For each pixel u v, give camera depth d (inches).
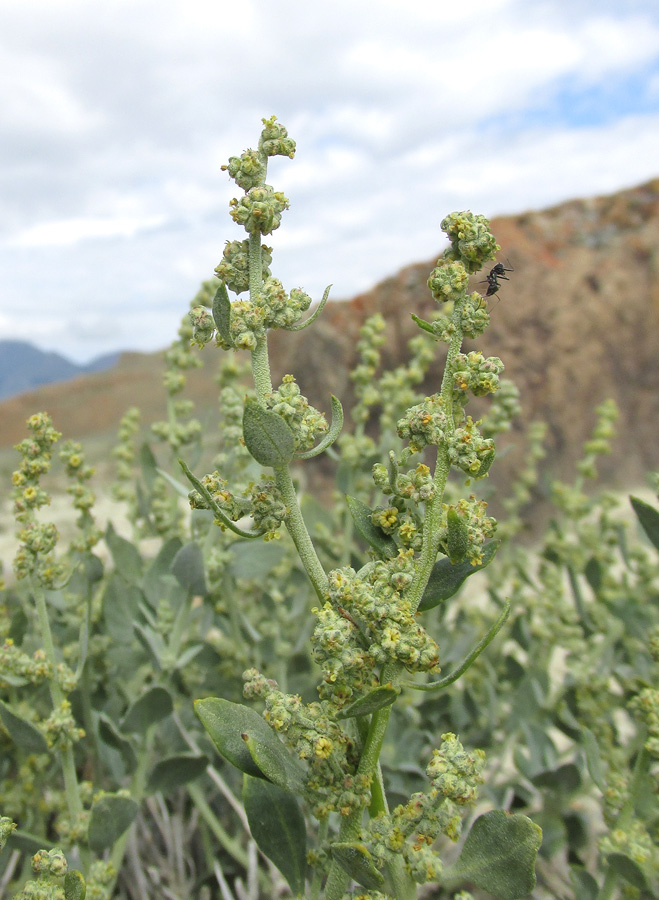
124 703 112.3
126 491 132.9
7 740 95.4
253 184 53.6
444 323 53.9
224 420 105.8
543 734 104.0
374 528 57.2
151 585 103.7
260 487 51.4
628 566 124.9
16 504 72.8
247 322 50.4
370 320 122.1
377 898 50.8
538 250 398.3
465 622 141.4
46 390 1120.8
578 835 99.1
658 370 383.9
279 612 119.2
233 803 94.2
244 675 56.9
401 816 51.7
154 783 87.9
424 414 51.9
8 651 73.3
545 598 125.4
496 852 51.3
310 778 52.2
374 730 52.1
